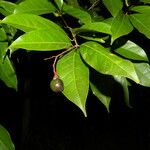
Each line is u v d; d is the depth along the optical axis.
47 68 1.31
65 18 0.83
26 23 0.52
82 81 0.52
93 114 2.16
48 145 2.01
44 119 2.09
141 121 2.16
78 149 2.08
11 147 0.65
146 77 0.68
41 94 1.95
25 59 1.08
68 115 2.14
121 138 2.17
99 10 0.84
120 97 0.84
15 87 0.65
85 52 0.50
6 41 0.63
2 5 0.64
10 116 1.91
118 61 0.49
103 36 0.59
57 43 0.51
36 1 0.60
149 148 2.13
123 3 0.66
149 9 0.58
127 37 0.84
